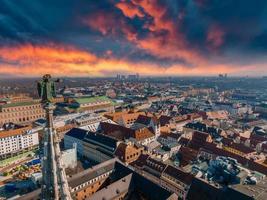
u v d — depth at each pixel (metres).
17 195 108.81
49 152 25.78
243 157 127.31
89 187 104.81
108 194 88.56
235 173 103.31
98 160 149.25
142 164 127.56
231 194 82.06
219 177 108.56
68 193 27.72
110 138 149.50
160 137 173.50
